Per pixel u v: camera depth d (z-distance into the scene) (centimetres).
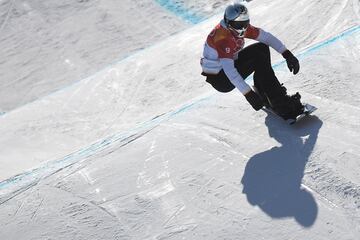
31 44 4884
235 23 1354
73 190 1495
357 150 1301
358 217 1104
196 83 2948
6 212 1482
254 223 1177
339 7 2739
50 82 4338
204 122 1647
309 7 2991
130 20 4872
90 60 4491
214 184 1341
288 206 1195
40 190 1543
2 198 1559
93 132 2895
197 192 1330
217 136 1546
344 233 1077
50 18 5147
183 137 1599
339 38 1895
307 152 1349
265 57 1448
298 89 1659
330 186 1211
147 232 1247
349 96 1540
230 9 1352
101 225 1316
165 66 3309
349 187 1188
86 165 1611
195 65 3164
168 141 1605
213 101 1770
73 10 5188
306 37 2644
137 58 3675
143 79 3244
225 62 1387
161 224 1258
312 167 1290
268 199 1235
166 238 1209
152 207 1323
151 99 2980
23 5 5384
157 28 4675
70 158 1756
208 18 4606
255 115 1587
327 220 1121
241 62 1447
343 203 1153
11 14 5303
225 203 1264
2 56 4812
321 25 2672
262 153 1404
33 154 2838
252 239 1137
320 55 1819
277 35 2852
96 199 1422
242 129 1541
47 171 1670
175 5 4928
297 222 1142
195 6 4822
